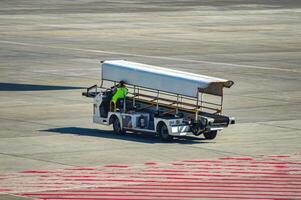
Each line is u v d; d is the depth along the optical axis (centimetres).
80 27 18188
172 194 5441
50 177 5866
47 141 7119
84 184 5675
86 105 9050
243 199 5350
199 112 7375
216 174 6019
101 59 13175
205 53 14125
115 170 6100
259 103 9362
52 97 9575
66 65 12456
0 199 5262
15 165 6231
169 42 15675
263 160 6506
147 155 6619
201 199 5328
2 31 17212
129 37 16450
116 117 7519
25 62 12762
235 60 13288
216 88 7206
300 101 9562
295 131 7738
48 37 16238
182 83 7281
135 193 5447
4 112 8556
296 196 5441
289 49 14938
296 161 6494
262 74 11788
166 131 7169
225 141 7244
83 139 7238
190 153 6719
